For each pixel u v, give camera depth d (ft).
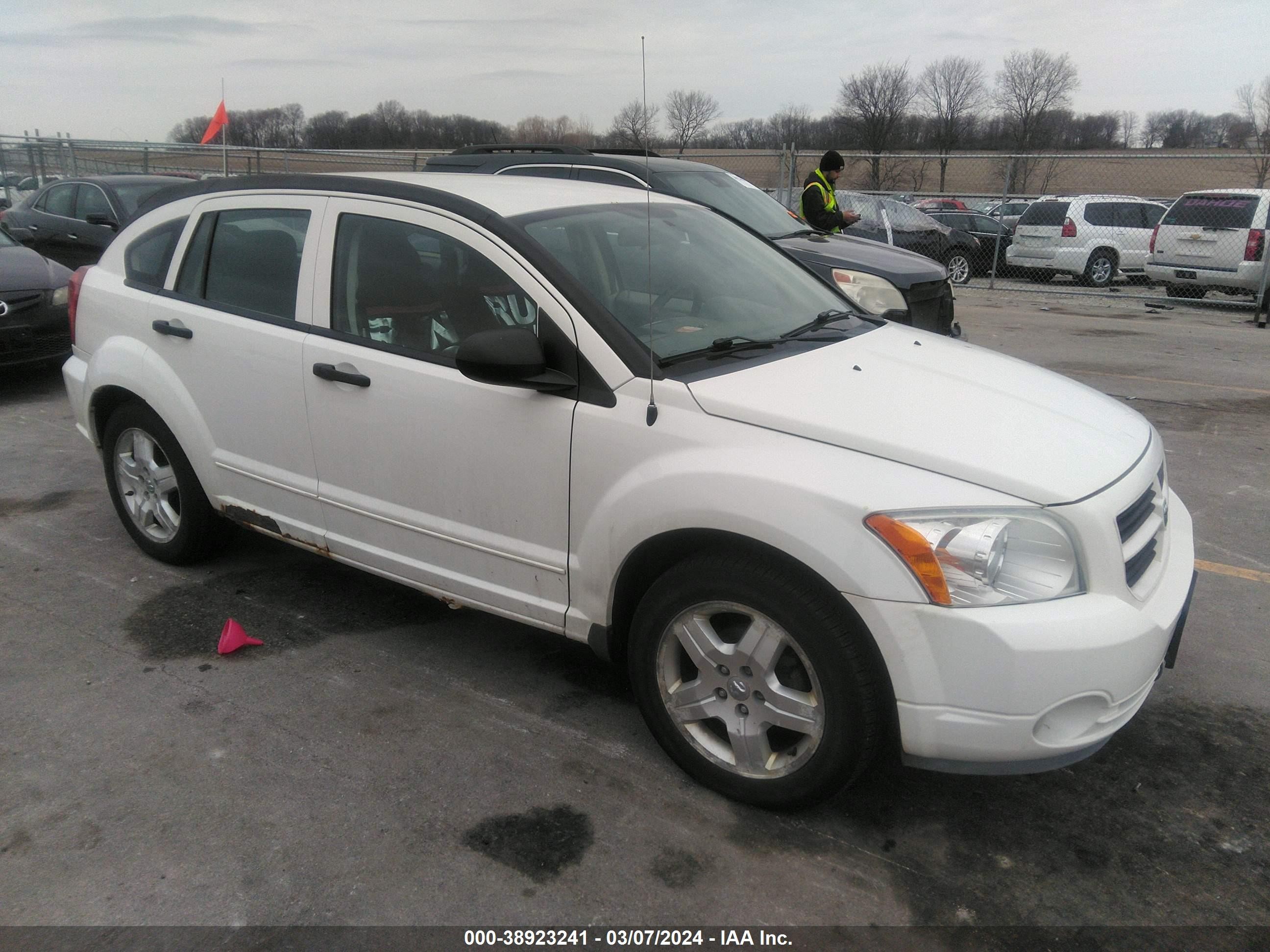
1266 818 9.11
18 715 10.47
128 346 13.12
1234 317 41.50
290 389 11.38
